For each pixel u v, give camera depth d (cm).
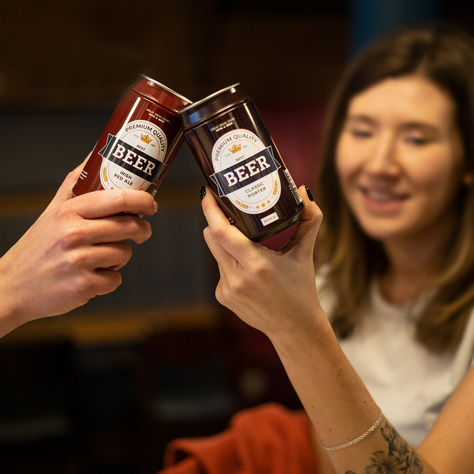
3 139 434
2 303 80
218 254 79
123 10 417
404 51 114
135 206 78
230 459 110
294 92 477
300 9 445
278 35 455
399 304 119
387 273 122
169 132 80
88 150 447
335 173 125
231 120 77
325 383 81
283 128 482
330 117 124
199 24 430
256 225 77
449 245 115
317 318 80
